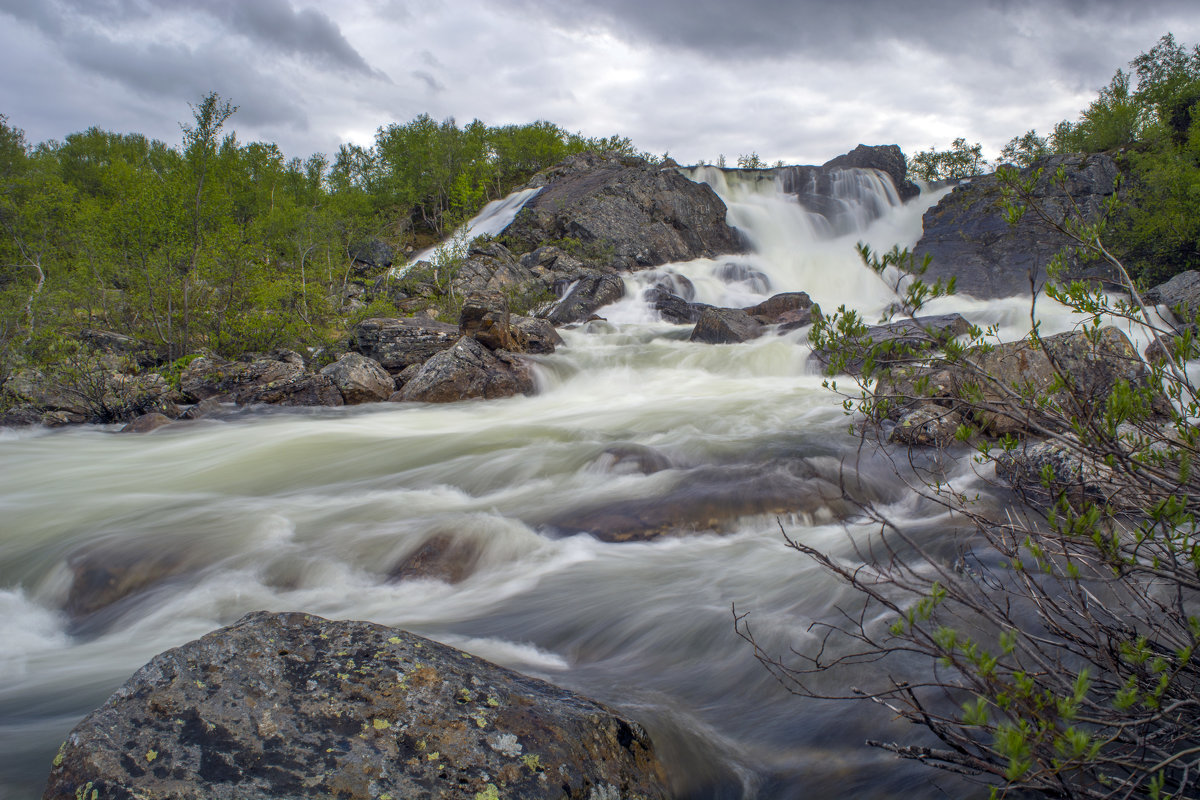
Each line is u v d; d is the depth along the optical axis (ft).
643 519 22.68
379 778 8.93
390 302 75.46
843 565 18.70
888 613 15.64
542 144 173.58
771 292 104.32
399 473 30.99
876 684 13.30
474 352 51.39
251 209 133.90
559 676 14.71
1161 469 9.09
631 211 113.50
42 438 43.65
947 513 21.42
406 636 11.16
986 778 10.43
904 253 9.50
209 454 36.55
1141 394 8.85
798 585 17.85
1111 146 122.42
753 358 53.83
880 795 10.86
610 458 29.30
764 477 25.44
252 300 65.26
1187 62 119.85
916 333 12.81
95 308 69.77
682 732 12.41
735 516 22.59
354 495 28.22
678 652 15.44
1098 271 78.74
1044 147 134.21
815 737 12.32
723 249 123.03
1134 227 79.15
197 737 9.37
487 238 109.81
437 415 45.42
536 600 18.38
